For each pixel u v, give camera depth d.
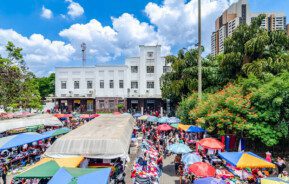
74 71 54.47
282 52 23.36
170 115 42.72
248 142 18.75
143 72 53.50
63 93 54.53
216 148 14.84
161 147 20.17
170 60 34.97
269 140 15.92
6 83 29.69
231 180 12.45
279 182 9.70
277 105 16.09
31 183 12.33
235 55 23.92
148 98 52.69
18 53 30.73
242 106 17.39
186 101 26.03
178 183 14.13
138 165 14.61
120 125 18.48
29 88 33.34
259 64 21.28
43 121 25.72
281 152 18.19
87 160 13.77
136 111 52.72
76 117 36.59
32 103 33.00
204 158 16.17
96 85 53.78
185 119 25.38
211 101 20.16
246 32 24.42
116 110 53.06
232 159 11.99
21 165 17.28
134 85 54.03
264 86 17.22
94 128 16.89
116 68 53.53
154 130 24.69
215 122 18.47
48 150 12.94
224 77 27.05
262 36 22.45
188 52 32.56
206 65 31.14
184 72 31.44
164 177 15.19
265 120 16.64
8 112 32.06
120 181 13.77
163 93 38.06
